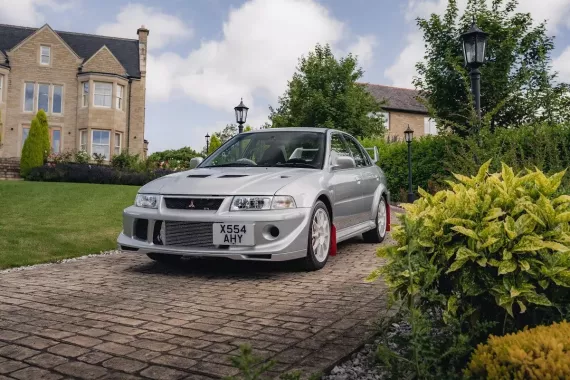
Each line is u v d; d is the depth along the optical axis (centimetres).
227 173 537
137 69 3391
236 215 470
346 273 514
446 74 1620
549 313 238
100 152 3200
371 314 361
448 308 233
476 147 522
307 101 2719
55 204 1152
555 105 888
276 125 2827
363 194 669
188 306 388
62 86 3228
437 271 246
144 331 324
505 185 256
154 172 2539
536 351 154
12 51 3155
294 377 188
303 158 593
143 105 3359
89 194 1401
